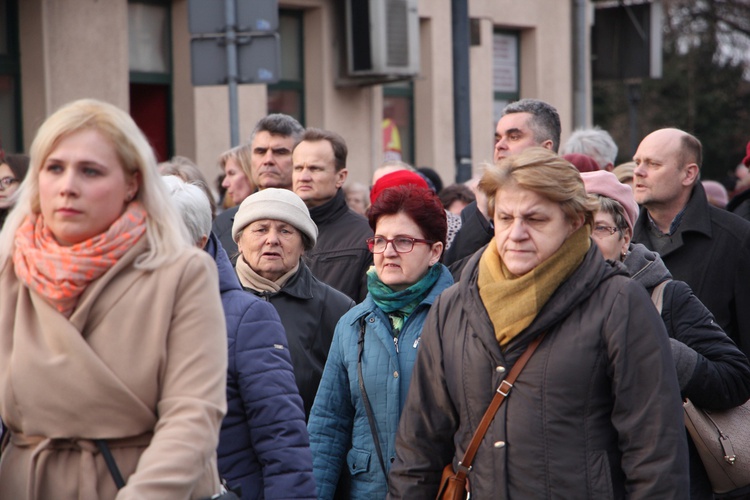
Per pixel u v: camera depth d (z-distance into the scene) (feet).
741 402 37.19
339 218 55.21
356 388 38.55
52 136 25.08
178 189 33.73
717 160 270.67
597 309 30.42
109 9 96.07
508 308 30.58
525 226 30.86
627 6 119.75
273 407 31.99
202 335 25.23
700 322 37.50
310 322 42.78
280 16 116.57
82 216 24.97
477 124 140.36
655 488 29.22
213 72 70.59
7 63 92.22
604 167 65.41
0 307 25.64
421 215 38.63
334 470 38.88
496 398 30.58
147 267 25.20
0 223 53.31
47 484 24.97
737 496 38.55
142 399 24.93
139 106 104.88
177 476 23.84
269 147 62.13
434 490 32.76
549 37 150.61
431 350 32.50
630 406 29.81
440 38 133.90
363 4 116.57
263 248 42.57
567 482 29.71
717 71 272.51
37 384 24.62
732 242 47.98
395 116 132.36
